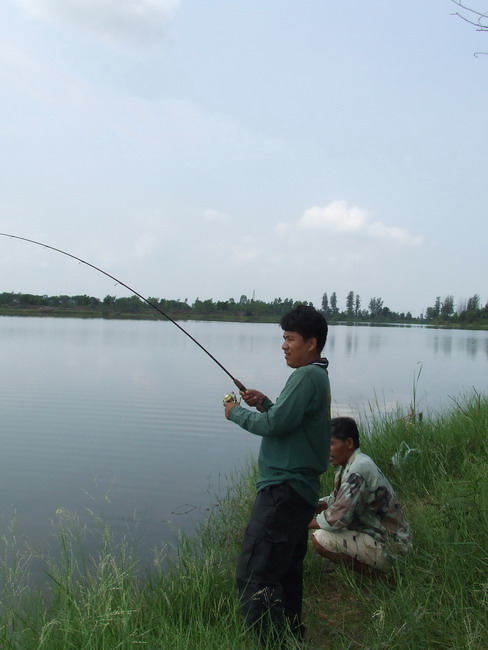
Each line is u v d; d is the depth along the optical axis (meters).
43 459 8.91
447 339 64.19
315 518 4.40
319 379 3.21
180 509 6.62
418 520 4.54
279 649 2.99
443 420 7.72
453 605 3.31
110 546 5.34
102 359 25.19
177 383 18.11
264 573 3.14
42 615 3.53
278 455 3.21
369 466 4.10
